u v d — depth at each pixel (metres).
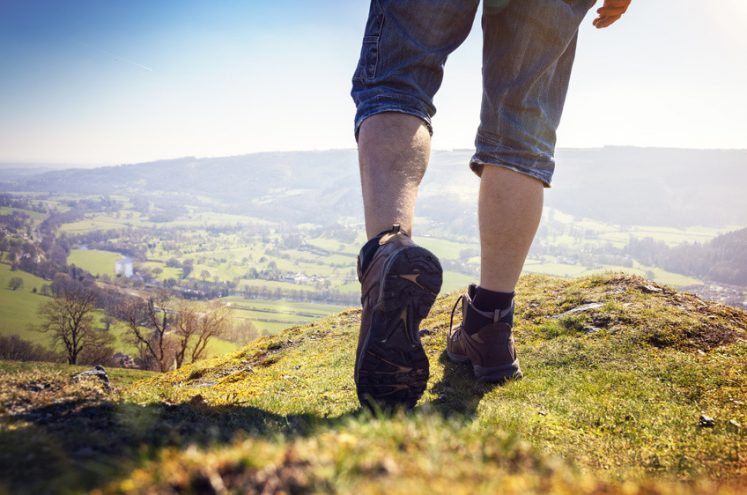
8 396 1.78
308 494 0.85
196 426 1.72
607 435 2.61
